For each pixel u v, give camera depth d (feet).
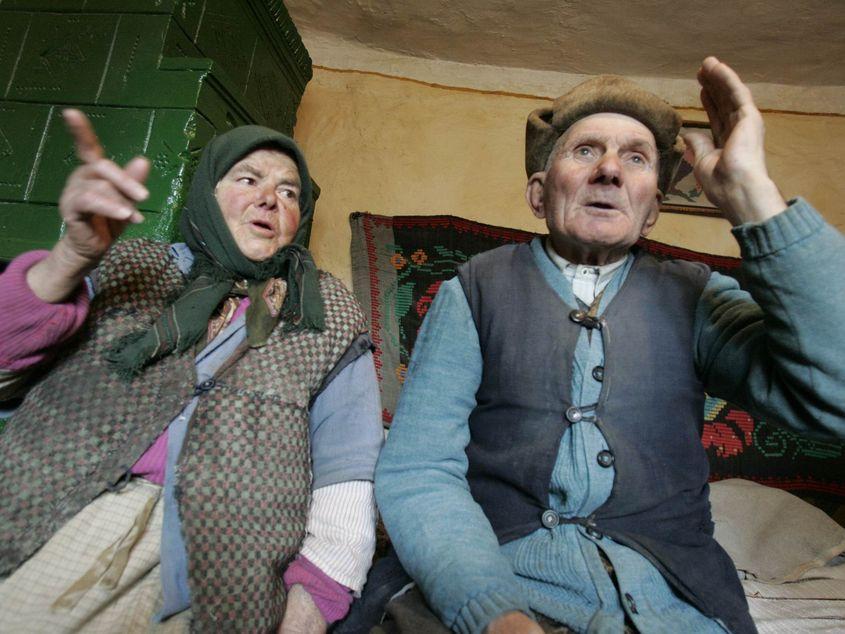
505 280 3.27
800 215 2.28
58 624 2.55
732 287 3.14
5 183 4.45
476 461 3.00
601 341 2.93
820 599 3.78
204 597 2.72
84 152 2.43
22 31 4.79
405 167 7.23
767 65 7.02
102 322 3.12
